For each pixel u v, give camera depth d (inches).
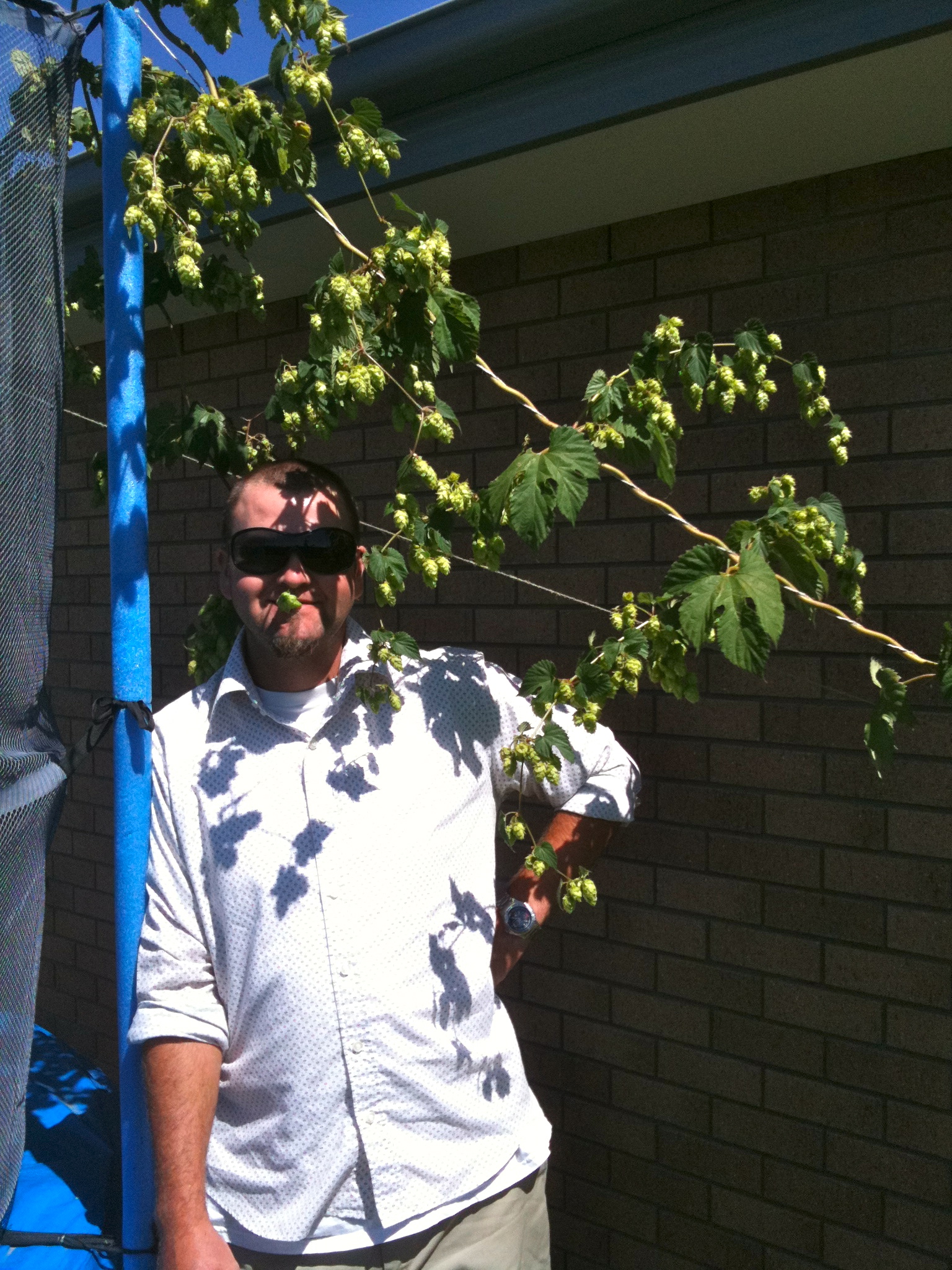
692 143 91.3
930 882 95.3
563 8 83.0
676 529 109.9
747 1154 106.5
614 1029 115.7
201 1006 73.7
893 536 97.0
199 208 73.9
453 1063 75.3
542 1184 82.4
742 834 106.4
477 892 80.3
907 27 71.7
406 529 69.2
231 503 78.1
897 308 96.0
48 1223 85.8
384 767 77.5
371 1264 72.8
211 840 75.0
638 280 111.7
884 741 78.1
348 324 68.4
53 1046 116.7
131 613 75.5
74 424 176.6
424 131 97.2
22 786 66.4
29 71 67.2
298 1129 72.0
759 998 105.4
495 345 123.0
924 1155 96.0
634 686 69.1
